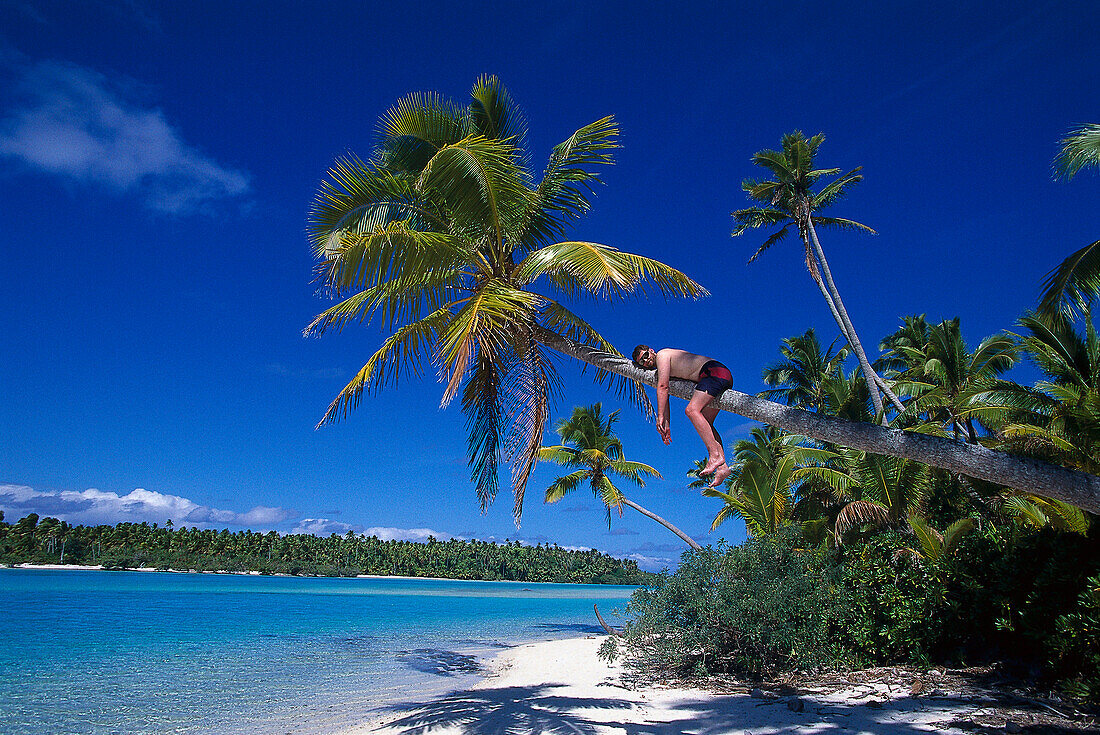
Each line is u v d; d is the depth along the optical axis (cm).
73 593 3609
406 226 840
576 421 2650
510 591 7088
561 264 667
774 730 684
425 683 1193
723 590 1070
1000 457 483
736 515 1880
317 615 2828
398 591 5900
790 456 1580
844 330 2189
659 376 545
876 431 507
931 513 1392
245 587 5422
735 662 1083
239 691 1089
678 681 1058
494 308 622
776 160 2402
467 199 754
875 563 1116
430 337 746
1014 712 708
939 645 1027
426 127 928
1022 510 1088
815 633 1040
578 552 12469
